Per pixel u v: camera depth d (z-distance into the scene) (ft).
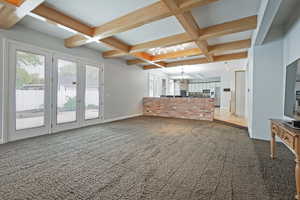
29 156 7.99
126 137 11.86
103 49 16.47
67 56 13.84
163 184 5.58
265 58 11.13
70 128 14.33
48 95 12.53
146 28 11.03
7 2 7.04
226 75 29.71
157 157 8.06
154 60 18.39
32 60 11.50
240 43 12.92
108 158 7.89
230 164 7.26
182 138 11.70
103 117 17.89
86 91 15.85
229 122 17.35
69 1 7.93
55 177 6.00
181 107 22.02
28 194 4.96
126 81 21.42
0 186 5.37
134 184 5.57
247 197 4.88
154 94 28.94
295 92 6.55
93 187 5.37
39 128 12.02
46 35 12.27
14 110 10.57
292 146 4.99
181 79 42.88
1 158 7.69
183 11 7.38
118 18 9.50
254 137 11.71
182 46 15.05
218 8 8.26
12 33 10.36
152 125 16.58
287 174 6.32
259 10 8.21
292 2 7.61
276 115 10.91
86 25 10.43
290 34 9.20
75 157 7.96
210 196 4.91
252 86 11.71
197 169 6.75
